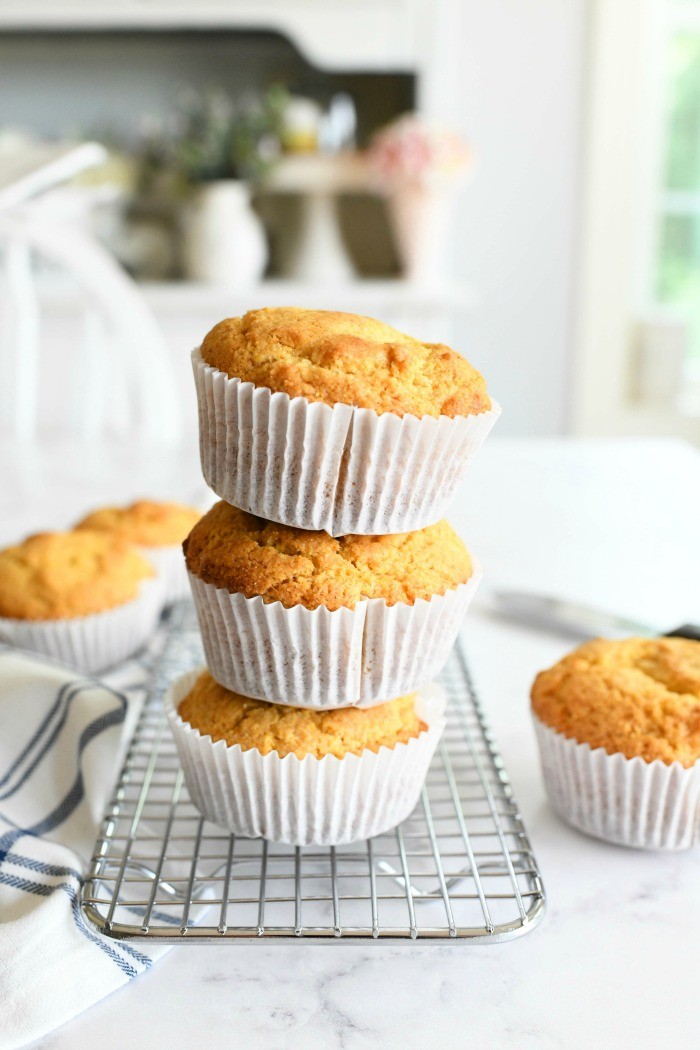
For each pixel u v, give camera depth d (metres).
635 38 1.27
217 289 1.15
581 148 1.31
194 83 1.27
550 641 0.45
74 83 1.26
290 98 1.27
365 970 0.29
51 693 0.37
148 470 0.67
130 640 0.44
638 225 1.38
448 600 0.32
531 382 1.39
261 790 0.32
